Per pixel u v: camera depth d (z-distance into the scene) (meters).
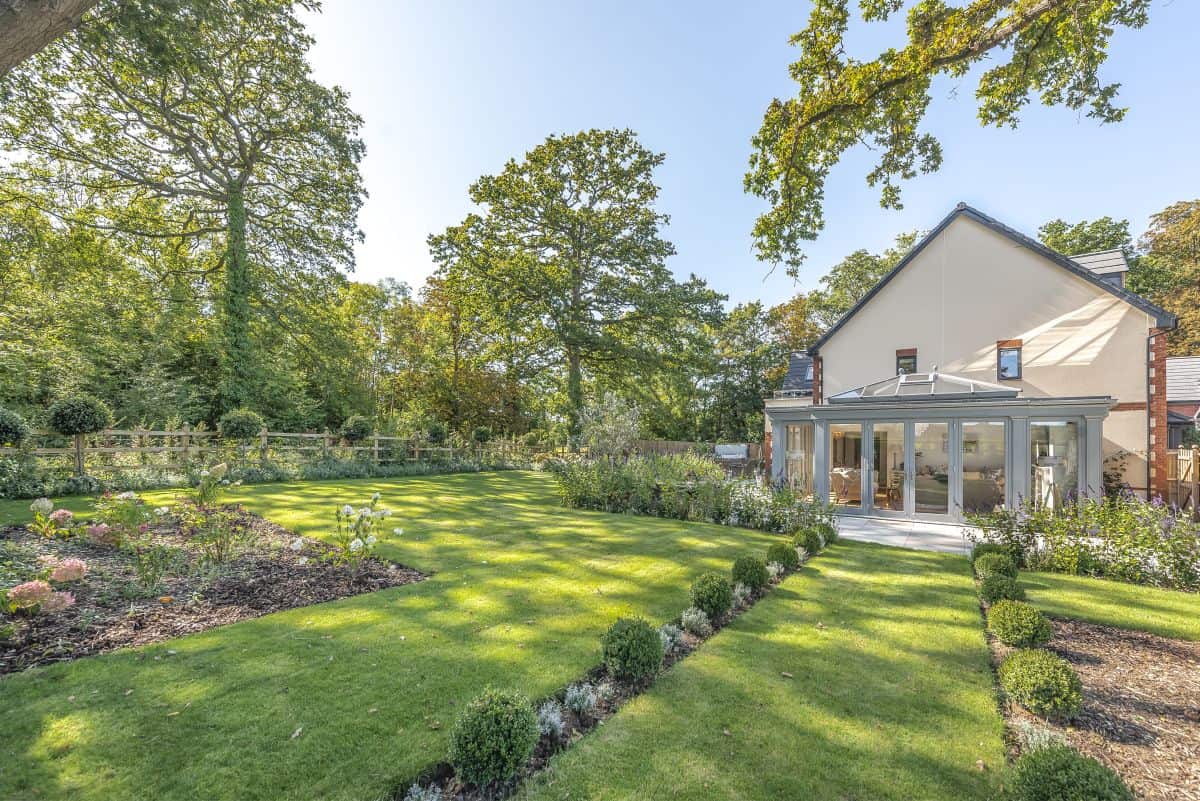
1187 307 28.61
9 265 16.70
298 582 5.93
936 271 16.12
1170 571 6.57
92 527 6.33
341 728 3.10
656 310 26.23
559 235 26.38
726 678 3.90
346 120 20.75
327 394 25.77
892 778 2.79
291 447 17.27
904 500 11.62
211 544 6.64
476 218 25.16
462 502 12.64
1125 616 5.41
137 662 3.87
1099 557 7.04
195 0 12.96
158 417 18.28
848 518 11.88
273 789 2.57
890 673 4.03
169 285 20.75
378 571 6.50
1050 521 7.60
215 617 4.86
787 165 7.29
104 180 18.48
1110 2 5.76
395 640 4.42
